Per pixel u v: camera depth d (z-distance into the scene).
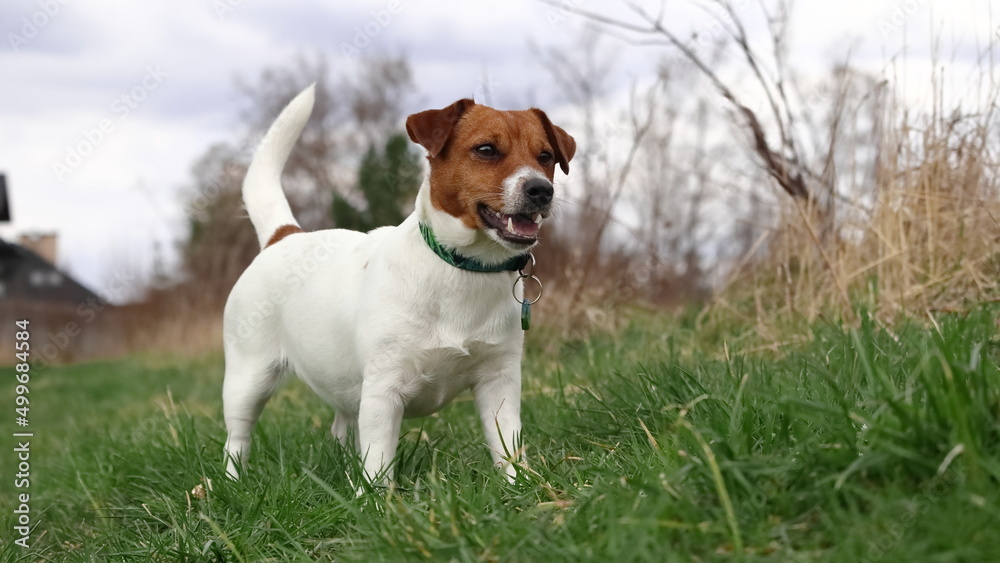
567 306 7.06
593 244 7.45
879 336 3.97
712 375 4.03
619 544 2.27
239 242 15.32
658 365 4.50
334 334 3.88
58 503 4.68
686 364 4.73
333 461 3.81
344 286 3.87
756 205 7.37
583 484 2.89
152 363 13.35
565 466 3.30
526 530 2.50
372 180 10.45
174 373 11.40
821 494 2.30
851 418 2.62
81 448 5.82
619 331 6.89
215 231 15.23
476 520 2.65
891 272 4.99
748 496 2.39
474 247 3.50
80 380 12.67
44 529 4.41
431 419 4.80
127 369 13.34
